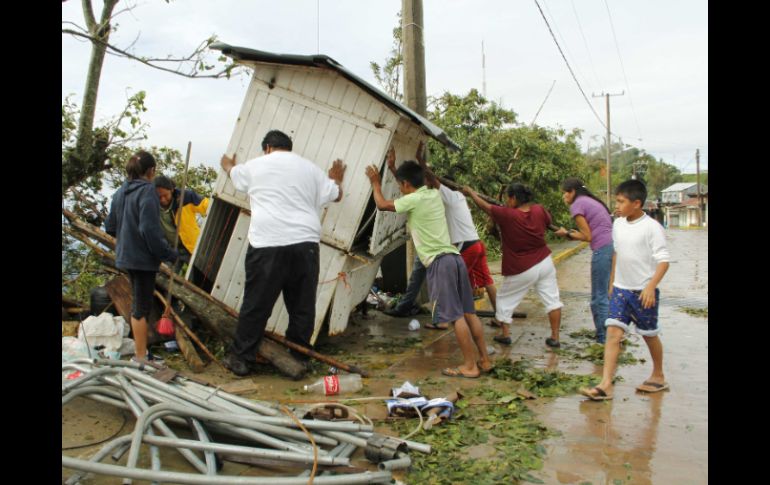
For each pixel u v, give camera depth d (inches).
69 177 325.1
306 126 228.5
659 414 173.3
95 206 333.7
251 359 204.5
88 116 322.7
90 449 137.7
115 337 213.6
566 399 188.2
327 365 219.8
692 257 733.9
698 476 132.4
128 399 146.6
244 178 202.7
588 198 265.7
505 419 169.2
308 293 208.8
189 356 208.5
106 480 124.9
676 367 226.4
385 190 250.5
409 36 337.1
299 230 198.7
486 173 668.1
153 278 197.6
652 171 3191.4
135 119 338.3
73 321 240.2
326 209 228.1
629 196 186.5
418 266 311.1
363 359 237.0
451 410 169.3
